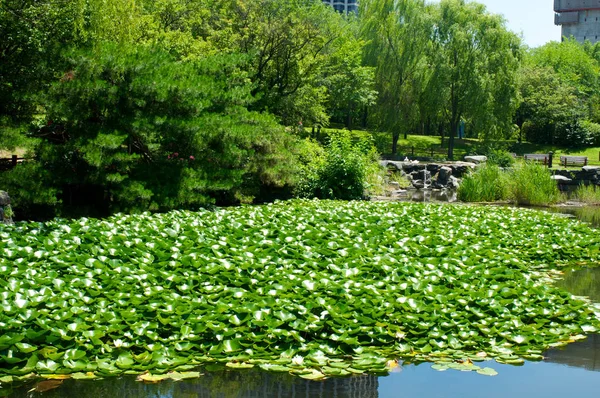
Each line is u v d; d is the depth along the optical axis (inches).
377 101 1470.2
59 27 557.0
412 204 586.2
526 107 1784.0
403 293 261.0
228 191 604.7
